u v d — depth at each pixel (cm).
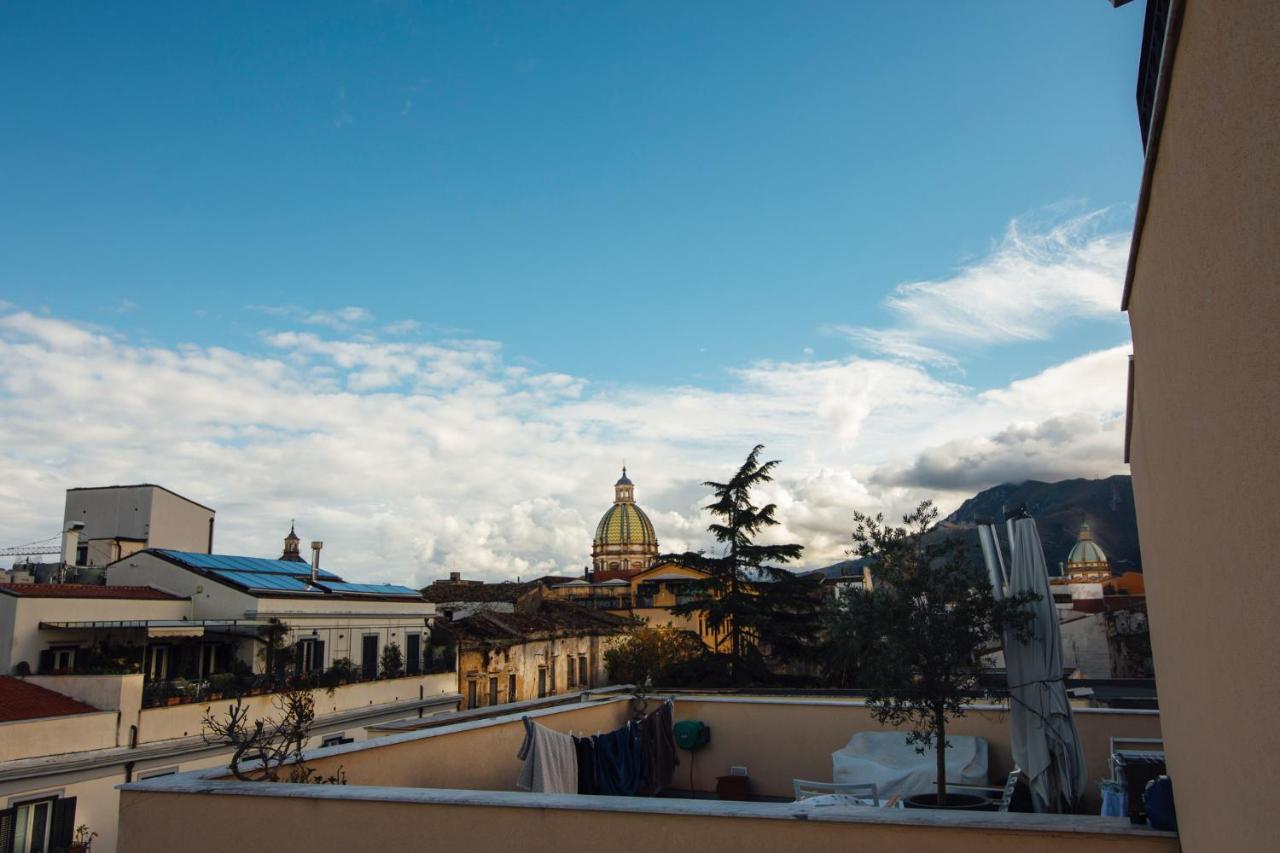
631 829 693
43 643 2670
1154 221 455
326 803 771
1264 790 327
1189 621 497
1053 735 1072
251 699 2812
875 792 1010
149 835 811
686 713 1495
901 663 1130
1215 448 360
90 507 4112
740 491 3622
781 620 3516
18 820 2094
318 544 3981
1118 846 608
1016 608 1103
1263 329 263
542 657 4391
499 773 1141
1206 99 303
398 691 3500
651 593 6631
